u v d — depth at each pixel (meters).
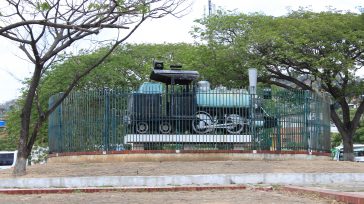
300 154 20.19
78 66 32.34
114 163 18.44
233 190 13.67
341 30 29.53
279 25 30.44
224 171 16.30
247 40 30.02
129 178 14.84
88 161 19.39
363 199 9.57
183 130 19.52
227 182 14.91
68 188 13.99
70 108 20.30
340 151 41.25
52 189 13.74
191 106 19.61
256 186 14.18
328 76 29.62
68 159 19.88
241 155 19.44
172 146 19.44
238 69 30.41
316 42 29.42
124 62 36.41
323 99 21.89
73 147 20.05
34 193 13.56
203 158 19.19
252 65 29.64
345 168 17.55
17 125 37.25
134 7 13.86
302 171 16.44
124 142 19.33
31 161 34.19
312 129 20.89
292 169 16.88
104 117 19.59
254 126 19.84
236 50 29.91
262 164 17.94
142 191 13.70
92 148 19.61
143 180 14.82
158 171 16.38
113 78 34.53
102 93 19.70
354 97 32.41
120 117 19.47
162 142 19.34
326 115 22.00
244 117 19.88
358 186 13.83
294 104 20.62
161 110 19.53
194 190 13.79
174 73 19.67
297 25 30.09
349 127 31.62
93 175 15.84
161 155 19.03
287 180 15.09
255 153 19.52
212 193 13.03
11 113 38.94
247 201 11.00
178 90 19.73
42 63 16.47
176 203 10.93
